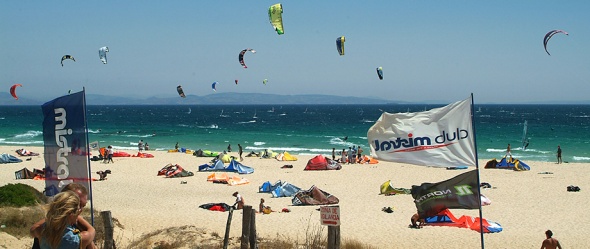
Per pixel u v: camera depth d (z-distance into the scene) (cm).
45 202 1703
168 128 9950
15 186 1645
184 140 6950
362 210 2219
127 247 1262
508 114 18075
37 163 3941
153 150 5578
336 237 749
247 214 969
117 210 2131
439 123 868
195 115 17800
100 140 6912
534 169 3606
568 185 2903
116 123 12031
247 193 2697
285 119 14450
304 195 2384
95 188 2811
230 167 3528
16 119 13788
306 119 14450
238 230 1742
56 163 828
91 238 435
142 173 3453
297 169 3700
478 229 1641
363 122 12562
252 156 4503
